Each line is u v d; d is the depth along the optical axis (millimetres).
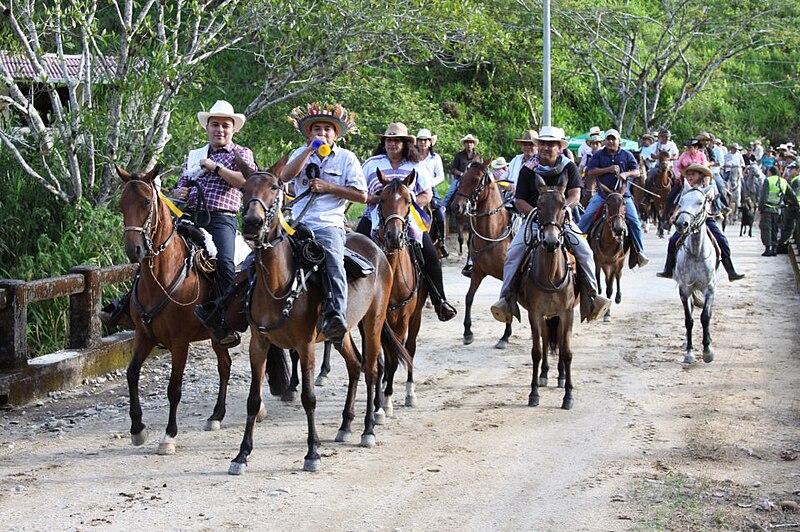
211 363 14023
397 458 9461
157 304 9625
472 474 8945
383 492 8438
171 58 17625
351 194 9719
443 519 7770
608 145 17875
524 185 12227
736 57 53156
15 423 10781
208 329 9875
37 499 8234
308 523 7668
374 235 11797
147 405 11680
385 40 20375
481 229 14945
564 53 43312
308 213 9805
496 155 39344
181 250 9797
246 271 9375
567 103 45719
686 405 11445
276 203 8547
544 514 7867
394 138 12000
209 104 27047
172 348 9852
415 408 11500
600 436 10180
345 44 19844
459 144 31578
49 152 16766
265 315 8828
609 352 14617
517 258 11977
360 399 11992
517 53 40812
